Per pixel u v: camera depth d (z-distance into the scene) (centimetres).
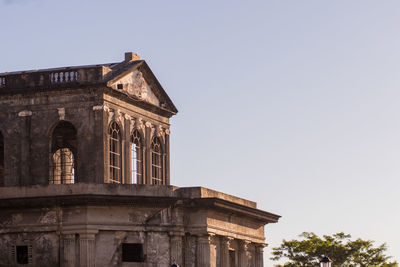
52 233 8550
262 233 10262
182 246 8931
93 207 8525
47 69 9781
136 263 8662
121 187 8675
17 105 9444
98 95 9269
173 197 8706
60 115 9325
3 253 8619
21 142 9388
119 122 9512
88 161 9225
